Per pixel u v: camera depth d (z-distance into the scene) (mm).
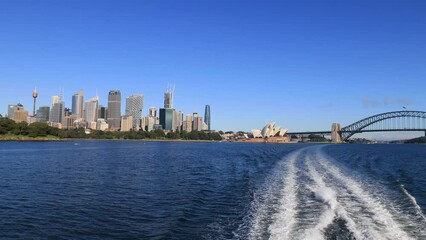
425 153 139125
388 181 43344
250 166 64562
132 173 54406
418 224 21906
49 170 58344
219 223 23391
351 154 113250
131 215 26484
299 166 60125
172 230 22312
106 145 194500
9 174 52312
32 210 28328
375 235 19469
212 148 172625
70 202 31375
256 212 25188
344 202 28016
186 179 46812
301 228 20344
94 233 22219
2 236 21734
